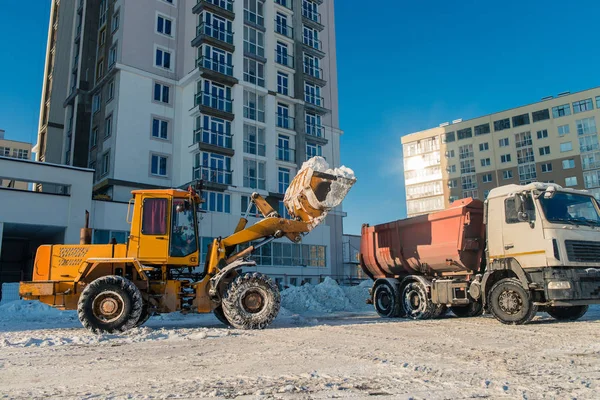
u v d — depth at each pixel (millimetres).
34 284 10219
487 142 75125
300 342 7930
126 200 29750
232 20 36031
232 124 34250
